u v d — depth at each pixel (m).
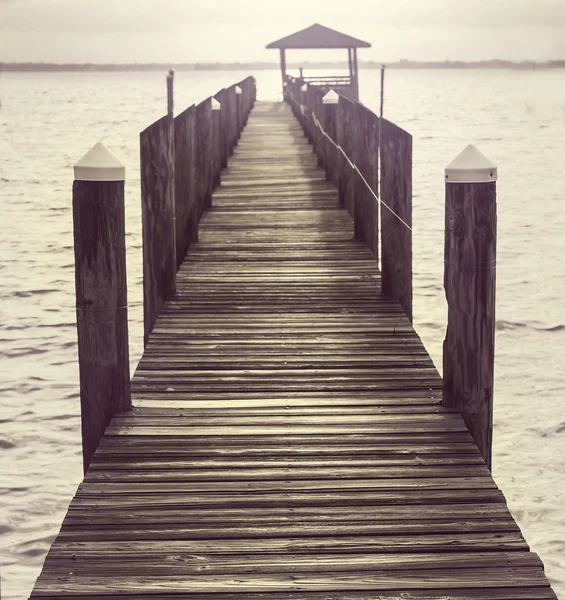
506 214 18.14
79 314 4.73
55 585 3.38
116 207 4.64
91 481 4.17
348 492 4.08
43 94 113.06
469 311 4.75
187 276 7.92
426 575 3.45
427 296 11.30
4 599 4.79
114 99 92.00
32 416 7.42
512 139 38.72
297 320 6.68
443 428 4.73
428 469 4.29
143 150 6.41
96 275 4.67
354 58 36.06
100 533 3.73
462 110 63.97
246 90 25.77
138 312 10.49
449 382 4.96
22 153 33.69
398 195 6.97
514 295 11.45
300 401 5.14
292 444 4.56
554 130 44.44
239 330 6.45
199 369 5.66
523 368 8.58
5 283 12.24
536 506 5.84
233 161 15.86
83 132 44.56
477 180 4.61
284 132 21.69
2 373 8.48
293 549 3.62
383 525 3.80
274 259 8.55
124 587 3.37
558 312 10.61
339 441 4.59
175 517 3.86
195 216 9.17
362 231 9.34
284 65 39.16
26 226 17.19
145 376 5.52
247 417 4.90
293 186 12.82
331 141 13.16
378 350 6.01
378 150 8.75
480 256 4.70
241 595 3.33
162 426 4.76
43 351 9.20
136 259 13.88
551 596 3.32
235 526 3.79
